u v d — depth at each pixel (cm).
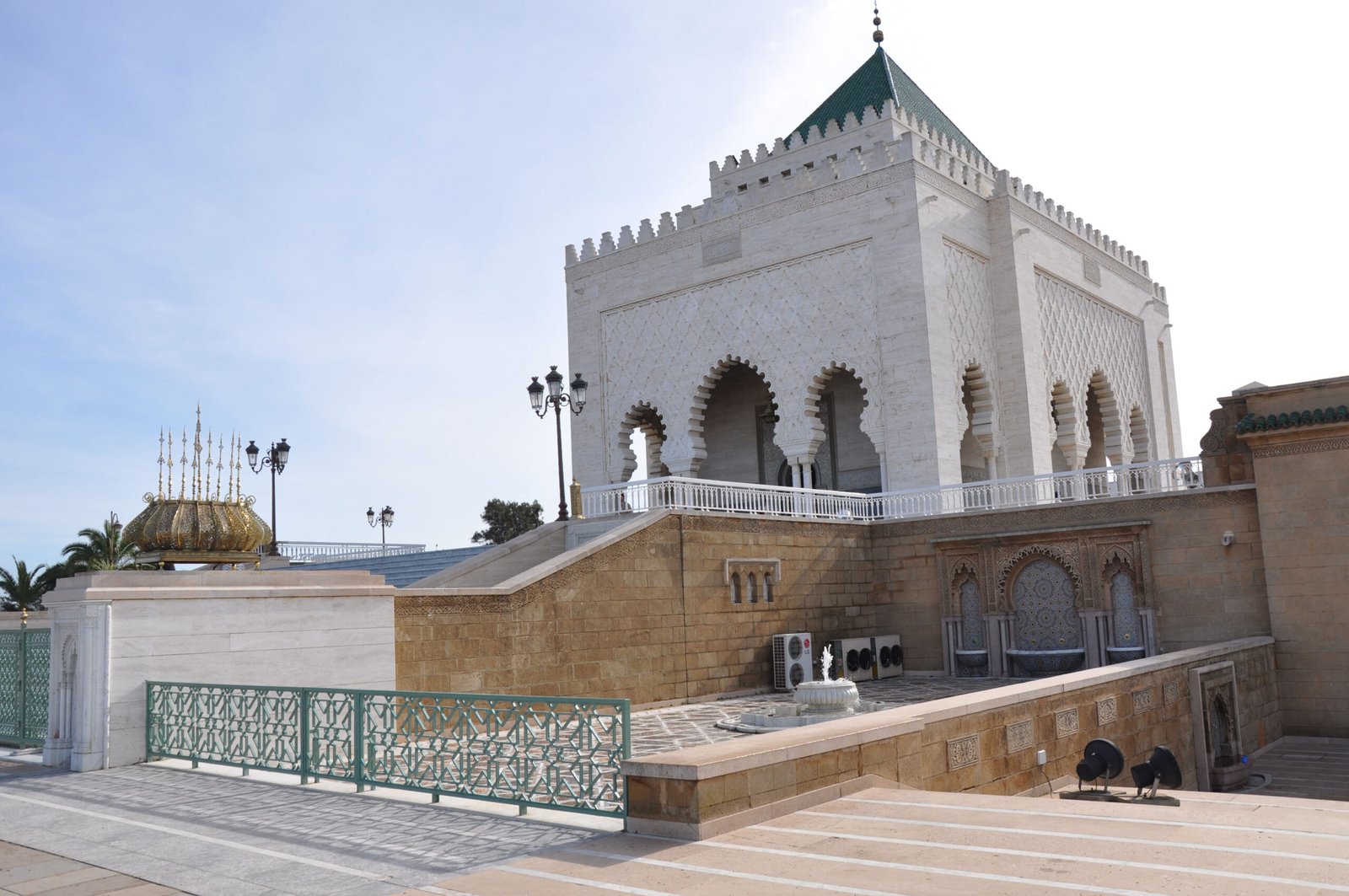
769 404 3034
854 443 2853
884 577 2188
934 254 2444
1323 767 1452
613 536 1647
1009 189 2667
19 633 1235
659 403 2838
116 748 1034
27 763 1090
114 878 592
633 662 1650
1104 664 1878
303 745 898
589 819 706
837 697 1259
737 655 1848
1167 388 3522
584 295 3039
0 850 678
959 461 2428
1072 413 2852
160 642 1070
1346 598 1619
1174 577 1820
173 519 1212
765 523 1950
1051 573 1980
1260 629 1727
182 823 743
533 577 1498
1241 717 1491
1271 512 1692
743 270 2689
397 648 1295
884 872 537
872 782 779
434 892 537
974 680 1978
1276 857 546
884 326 2434
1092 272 3073
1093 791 975
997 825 637
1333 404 1647
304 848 649
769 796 685
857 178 2502
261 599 1145
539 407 2012
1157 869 526
